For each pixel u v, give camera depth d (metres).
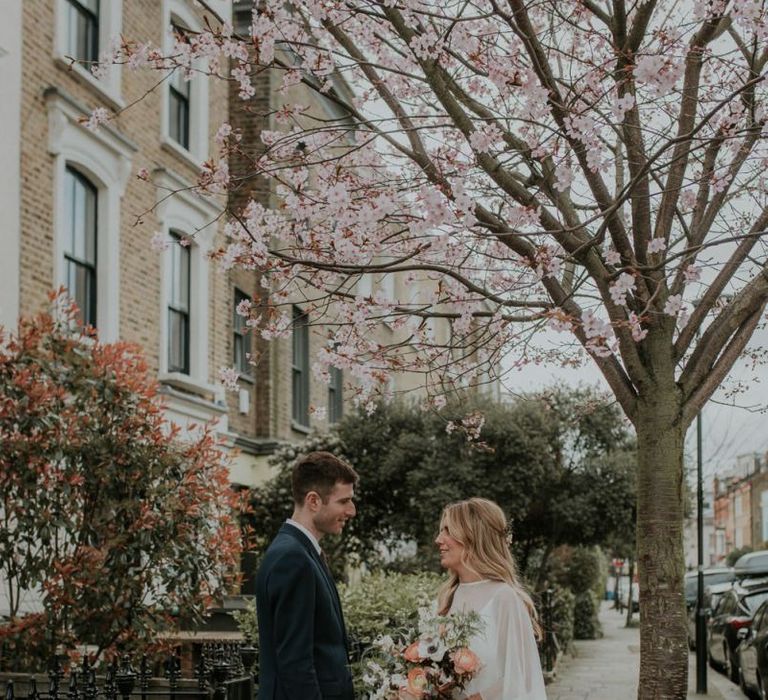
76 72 12.39
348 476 4.57
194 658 11.02
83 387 9.03
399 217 6.84
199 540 9.27
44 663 8.41
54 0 12.09
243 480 19.28
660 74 5.51
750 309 6.62
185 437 15.03
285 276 7.07
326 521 4.53
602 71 6.30
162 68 6.82
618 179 7.70
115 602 8.48
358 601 9.09
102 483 8.85
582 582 29.41
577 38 7.82
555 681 16.66
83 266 12.87
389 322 8.02
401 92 7.63
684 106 6.82
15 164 11.12
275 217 6.78
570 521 19.47
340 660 4.33
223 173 7.05
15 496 8.54
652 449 6.41
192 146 16.17
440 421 18.50
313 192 7.01
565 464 19.95
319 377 7.49
